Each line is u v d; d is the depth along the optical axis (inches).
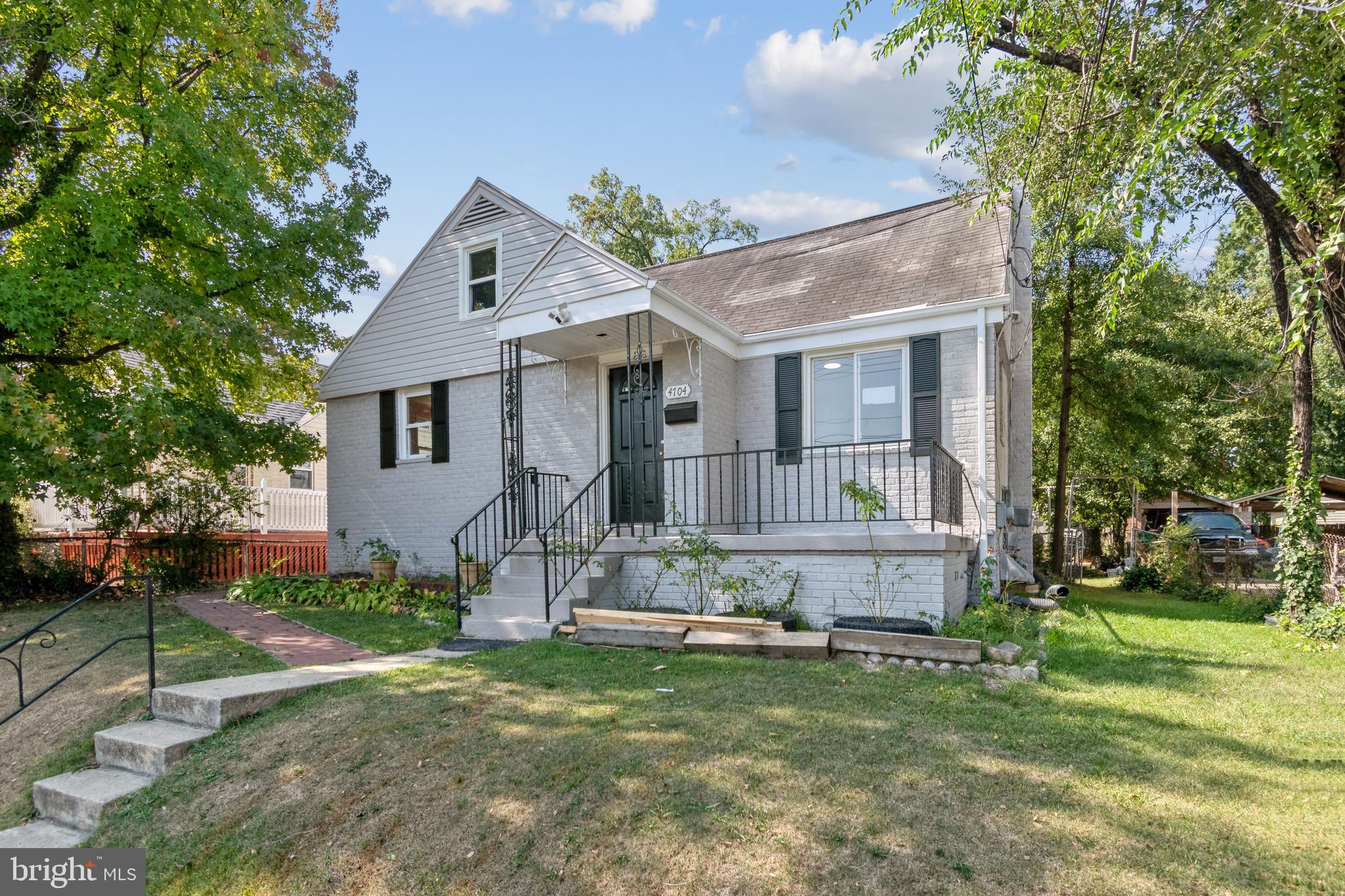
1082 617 330.3
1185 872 106.2
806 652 226.7
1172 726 166.2
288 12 454.6
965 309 320.2
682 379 345.1
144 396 364.5
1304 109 185.3
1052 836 115.8
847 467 346.6
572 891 113.3
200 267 433.4
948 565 265.9
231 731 185.8
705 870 112.8
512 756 154.8
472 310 465.4
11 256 374.3
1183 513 937.5
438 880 121.3
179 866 136.2
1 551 427.8
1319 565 312.0
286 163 471.8
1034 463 799.7
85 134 384.8
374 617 338.6
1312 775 138.7
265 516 671.1
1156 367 598.9
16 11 359.3
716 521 346.3
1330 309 207.5
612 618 267.4
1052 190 280.5
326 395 525.3
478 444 453.1
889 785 133.3
